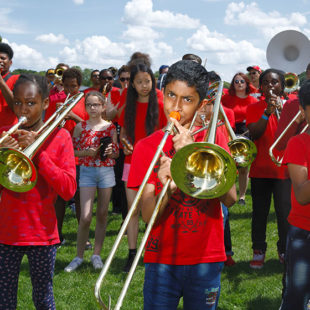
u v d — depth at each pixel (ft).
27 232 9.38
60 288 15.19
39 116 9.82
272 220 23.67
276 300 14.20
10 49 18.10
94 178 16.75
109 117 20.11
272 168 15.96
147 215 7.74
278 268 16.90
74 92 20.58
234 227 22.48
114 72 33.63
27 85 9.49
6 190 9.44
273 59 21.83
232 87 25.09
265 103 16.90
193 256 7.59
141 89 15.66
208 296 7.70
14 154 8.52
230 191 7.73
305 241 9.04
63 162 9.86
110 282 15.70
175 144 6.99
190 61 7.69
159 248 7.69
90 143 16.88
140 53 24.50
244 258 18.06
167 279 7.64
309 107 9.00
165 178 7.10
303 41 21.42
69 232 22.11
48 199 9.66
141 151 8.07
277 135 14.11
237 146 12.48
